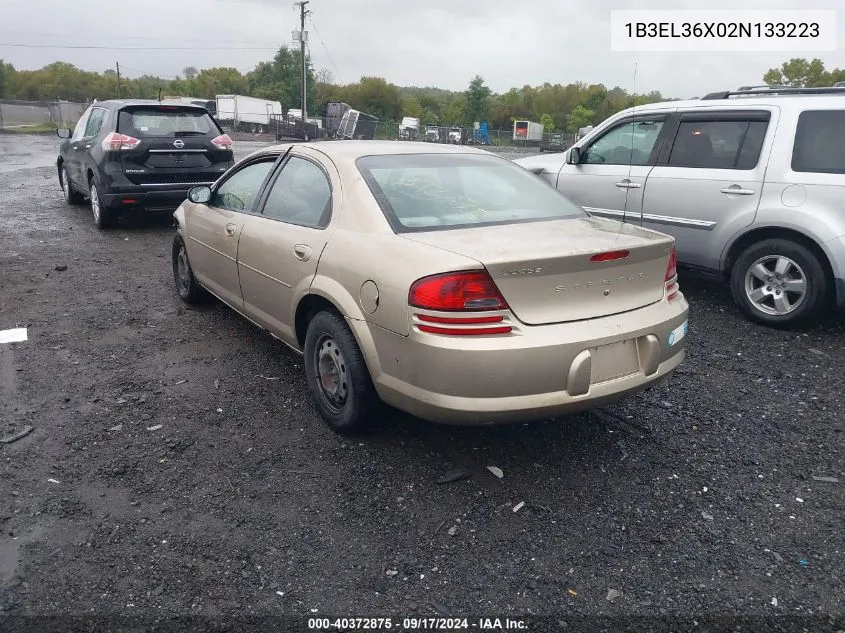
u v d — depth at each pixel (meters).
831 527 3.11
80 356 4.98
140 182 9.30
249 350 5.13
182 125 9.66
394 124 55.72
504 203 3.98
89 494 3.27
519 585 2.72
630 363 3.35
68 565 2.78
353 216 3.71
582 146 7.50
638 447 3.81
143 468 3.51
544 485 3.41
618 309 3.32
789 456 3.74
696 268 6.48
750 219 5.84
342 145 4.42
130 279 7.12
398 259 3.27
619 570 2.81
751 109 6.03
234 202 5.08
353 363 3.59
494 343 3.00
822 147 5.54
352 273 3.51
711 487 3.43
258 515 3.13
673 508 3.25
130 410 4.14
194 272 5.73
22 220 10.38
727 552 2.94
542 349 3.04
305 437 3.84
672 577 2.78
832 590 2.71
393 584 2.72
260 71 92.69
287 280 4.09
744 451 3.79
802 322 5.69
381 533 3.02
